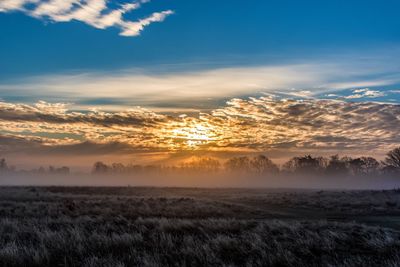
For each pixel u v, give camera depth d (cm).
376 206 4050
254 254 1236
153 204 3603
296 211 3538
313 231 1675
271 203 4606
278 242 1369
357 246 1416
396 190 6066
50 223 1850
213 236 1543
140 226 1753
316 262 1182
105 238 1359
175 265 1085
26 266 1087
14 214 2434
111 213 2761
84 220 1977
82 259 1141
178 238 1488
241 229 1733
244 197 5825
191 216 2902
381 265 1101
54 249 1237
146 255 1138
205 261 1134
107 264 1055
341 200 4838
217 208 3431
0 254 1110
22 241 1370
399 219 2844
